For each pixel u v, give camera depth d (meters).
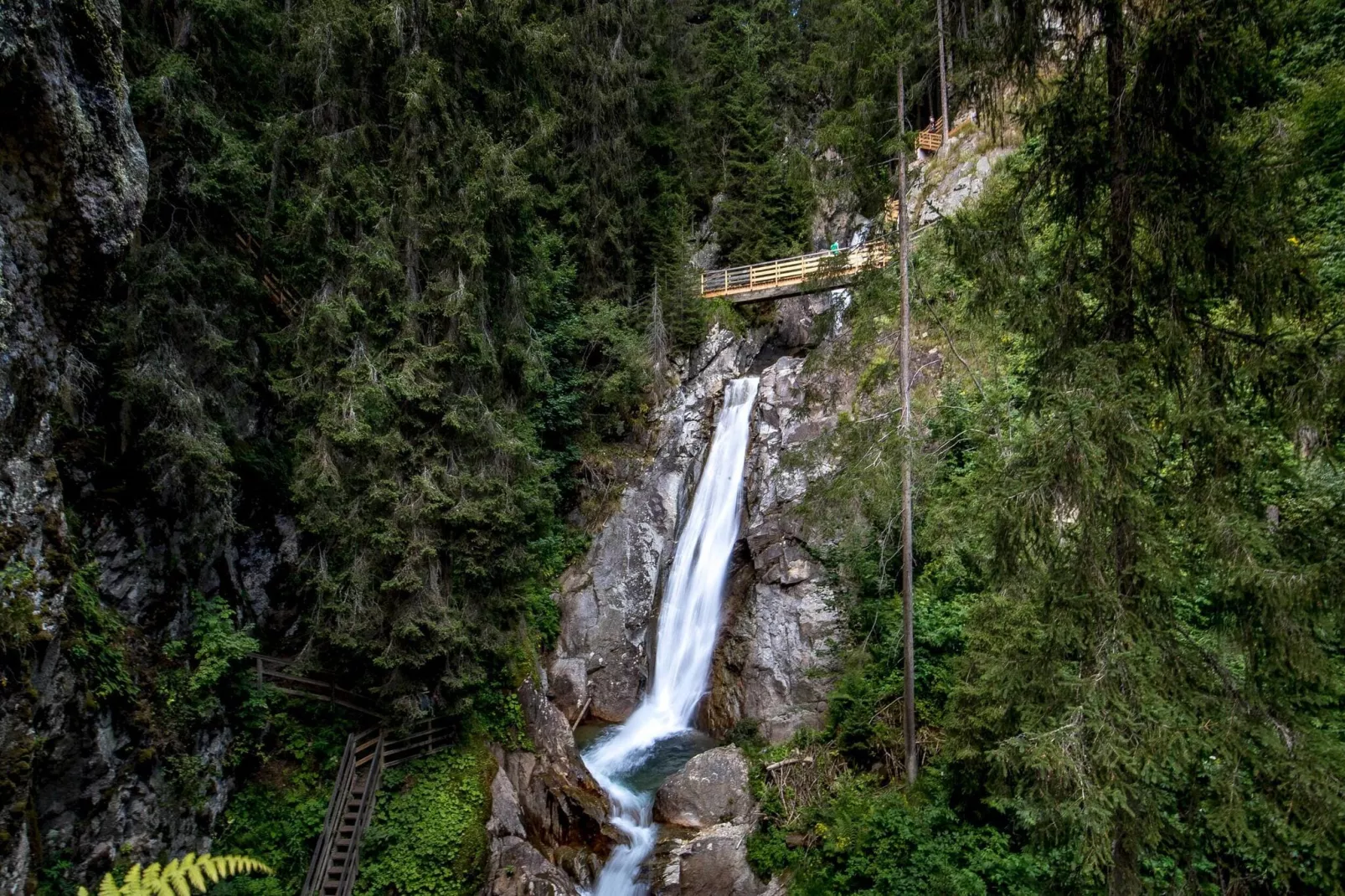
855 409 11.51
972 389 11.87
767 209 22.69
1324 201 9.31
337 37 10.26
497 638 11.66
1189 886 4.95
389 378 10.28
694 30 25.59
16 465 5.86
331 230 10.09
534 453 13.83
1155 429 4.99
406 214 10.66
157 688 8.59
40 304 6.23
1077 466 4.45
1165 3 4.41
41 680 6.22
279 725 10.33
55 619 6.06
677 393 19.58
